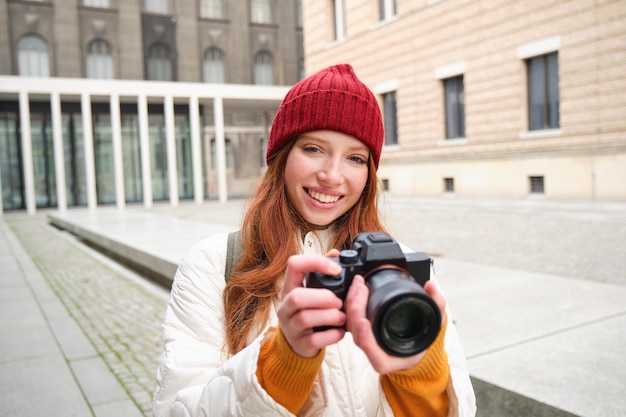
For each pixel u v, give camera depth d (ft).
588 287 15.89
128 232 35.86
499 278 17.47
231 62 120.16
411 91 68.95
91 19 104.06
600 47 47.11
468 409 3.52
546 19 51.42
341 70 4.24
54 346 14.82
